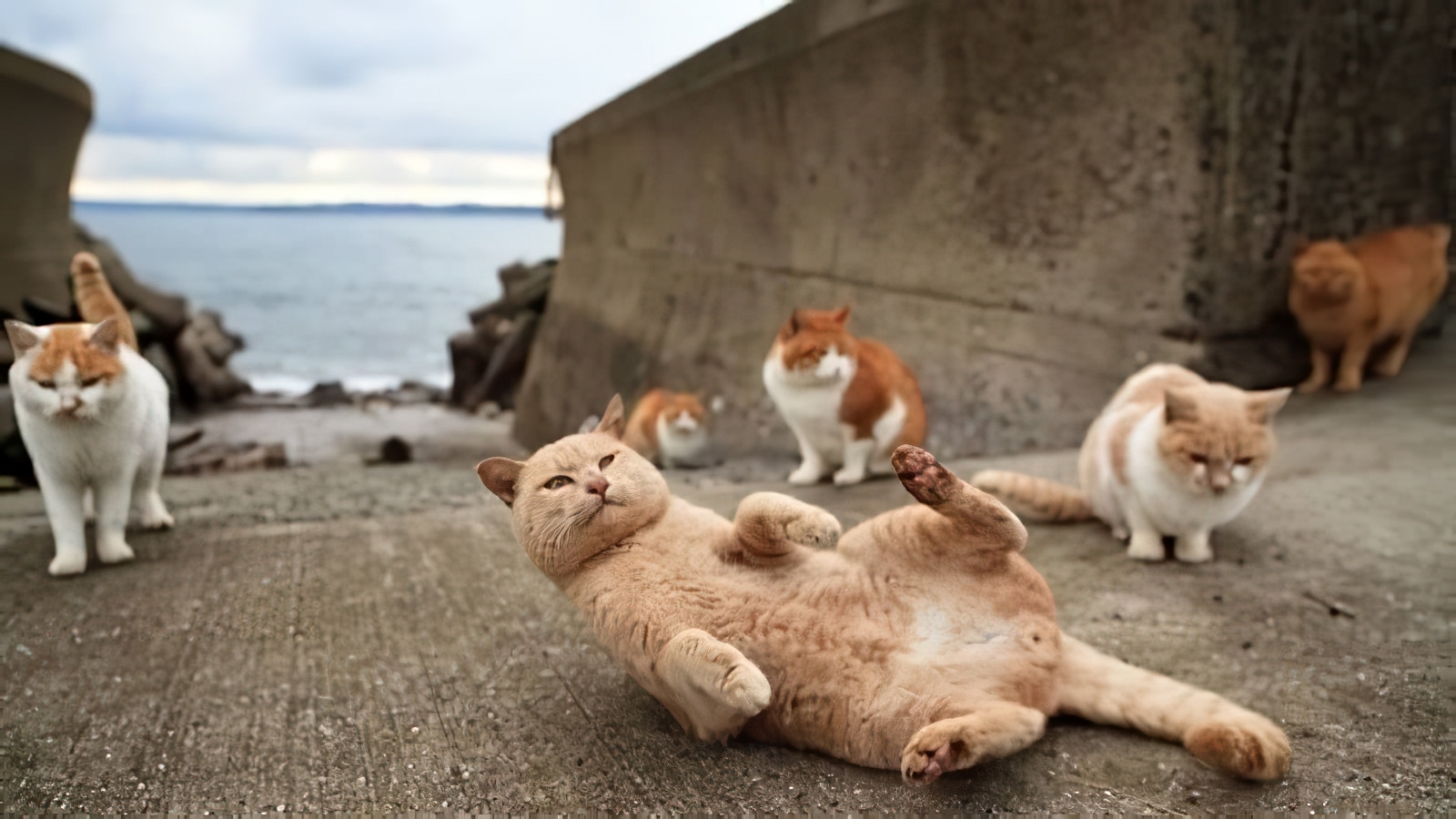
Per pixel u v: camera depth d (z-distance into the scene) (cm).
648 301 332
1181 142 170
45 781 76
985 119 198
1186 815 64
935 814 65
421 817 70
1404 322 172
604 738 79
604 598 72
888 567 71
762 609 70
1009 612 70
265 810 72
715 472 204
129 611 113
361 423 471
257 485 228
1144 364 178
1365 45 175
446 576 122
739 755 73
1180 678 84
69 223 497
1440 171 186
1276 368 176
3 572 128
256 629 107
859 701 68
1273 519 121
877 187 227
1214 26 165
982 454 182
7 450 218
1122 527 121
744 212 279
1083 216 185
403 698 89
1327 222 179
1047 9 183
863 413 160
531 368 446
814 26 235
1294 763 70
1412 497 122
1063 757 71
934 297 213
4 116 411
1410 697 79
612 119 365
